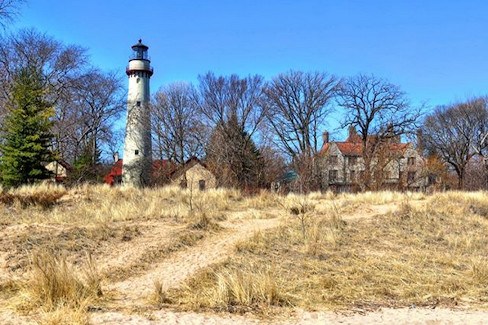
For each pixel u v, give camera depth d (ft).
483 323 19.72
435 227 44.45
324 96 171.94
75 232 36.60
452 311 21.66
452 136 209.56
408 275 28.17
